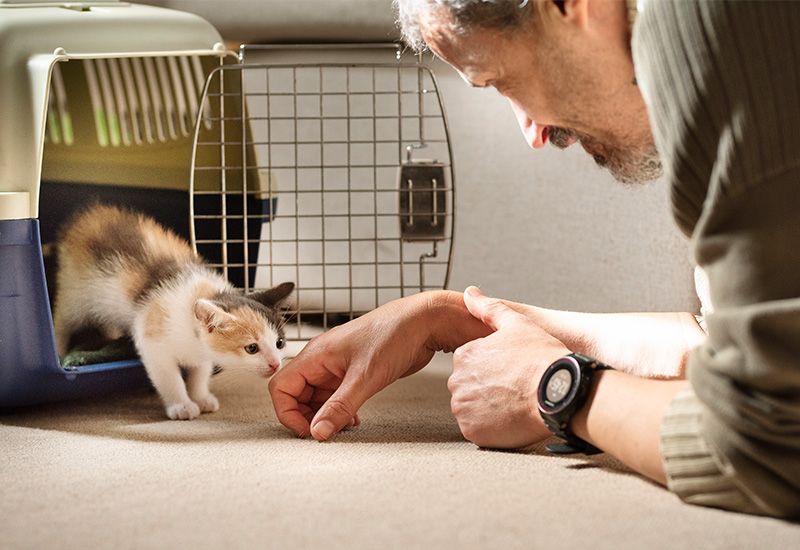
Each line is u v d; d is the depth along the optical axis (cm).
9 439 162
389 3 245
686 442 113
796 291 103
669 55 107
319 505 119
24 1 195
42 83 170
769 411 103
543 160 251
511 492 122
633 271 243
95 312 192
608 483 125
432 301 162
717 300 108
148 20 194
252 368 195
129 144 201
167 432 166
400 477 130
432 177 212
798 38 103
